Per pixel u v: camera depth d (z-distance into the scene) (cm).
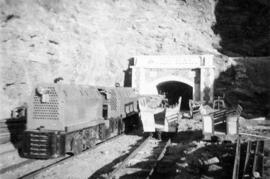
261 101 2803
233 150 958
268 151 838
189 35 3806
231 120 1159
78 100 1105
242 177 676
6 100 1577
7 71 1602
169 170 816
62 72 2214
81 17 2842
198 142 1206
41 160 1012
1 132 1259
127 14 3734
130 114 1805
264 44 3881
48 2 2234
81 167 909
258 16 4172
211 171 782
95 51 2889
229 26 4197
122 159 1003
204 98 2998
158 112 1555
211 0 4288
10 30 1678
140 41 3650
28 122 1016
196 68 3089
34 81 1833
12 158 1023
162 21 3856
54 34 2203
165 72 3194
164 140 1395
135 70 3238
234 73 3077
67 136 1005
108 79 3061
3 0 1659
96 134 1273
